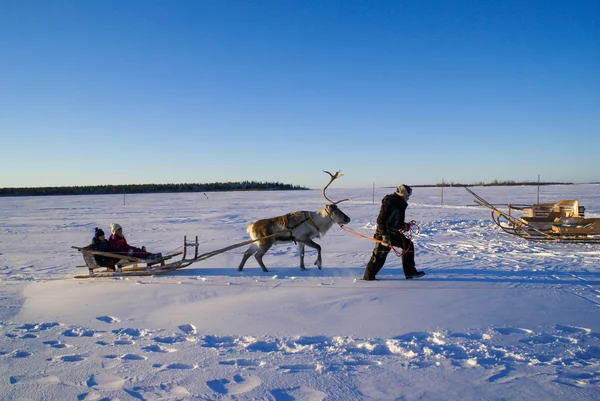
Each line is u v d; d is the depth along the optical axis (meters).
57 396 3.70
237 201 51.44
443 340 4.93
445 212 27.31
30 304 7.02
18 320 6.11
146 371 4.20
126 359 4.54
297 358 4.48
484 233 16.41
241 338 5.16
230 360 4.45
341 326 5.54
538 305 6.36
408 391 3.72
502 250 12.26
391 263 10.47
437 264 10.11
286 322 5.75
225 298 7.13
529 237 14.43
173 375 4.10
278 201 49.22
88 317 6.20
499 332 5.18
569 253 11.42
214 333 5.37
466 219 22.27
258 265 10.66
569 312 5.98
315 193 75.38
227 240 16.48
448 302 6.59
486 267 9.60
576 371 4.07
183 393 3.72
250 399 3.61
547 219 14.51
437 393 3.68
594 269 9.16
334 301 6.77
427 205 34.31
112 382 3.97
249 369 4.22
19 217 31.27
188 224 23.42
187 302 6.96
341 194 67.00
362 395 3.66
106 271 9.68
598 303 6.44
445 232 16.98
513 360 4.36
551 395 3.61
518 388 3.73
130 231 20.27
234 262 11.13
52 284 8.62
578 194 49.12
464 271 9.16
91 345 4.99
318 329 5.44
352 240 15.52
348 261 11.02
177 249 14.17
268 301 6.85
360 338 5.06
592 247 12.55
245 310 6.36
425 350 4.61
